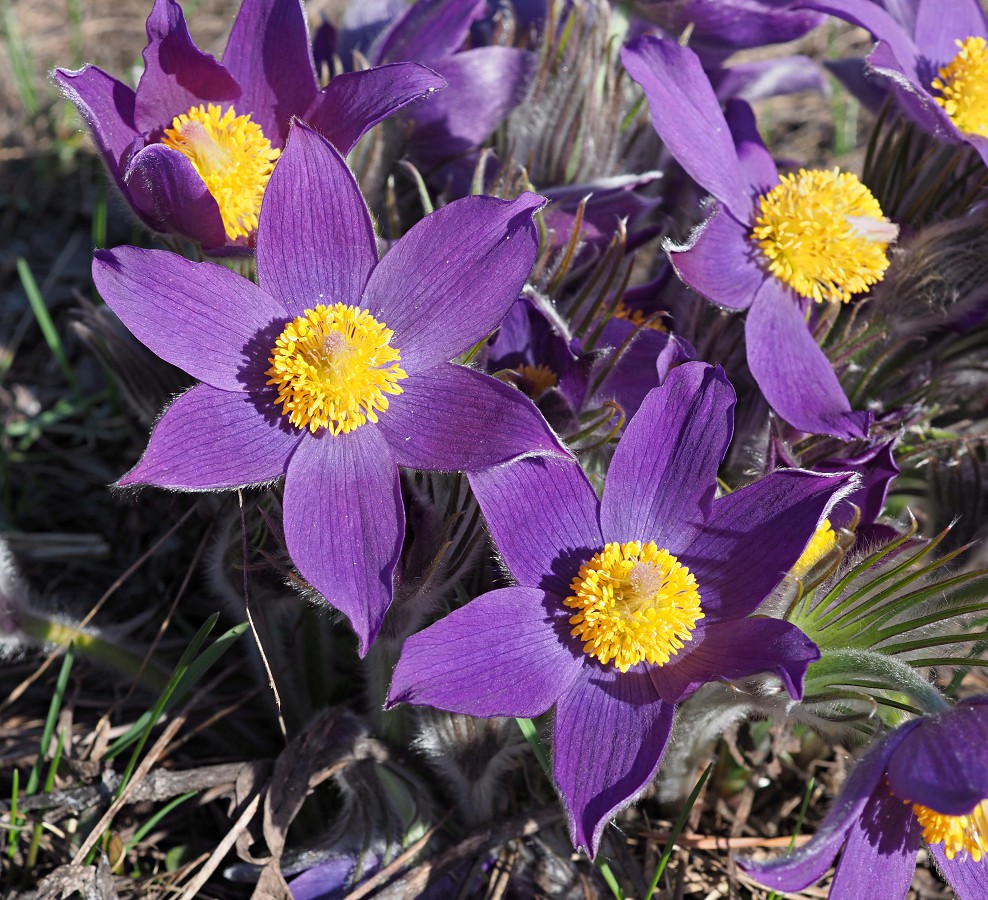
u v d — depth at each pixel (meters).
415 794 0.24
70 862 0.24
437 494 0.22
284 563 0.23
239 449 0.22
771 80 0.32
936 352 0.28
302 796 0.23
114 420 0.32
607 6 0.27
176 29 0.23
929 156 0.27
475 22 0.31
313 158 0.22
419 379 0.22
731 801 0.27
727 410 0.22
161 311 0.22
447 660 0.21
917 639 0.24
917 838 0.21
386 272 0.23
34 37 0.41
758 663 0.21
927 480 0.27
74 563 0.30
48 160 0.36
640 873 0.25
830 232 0.25
